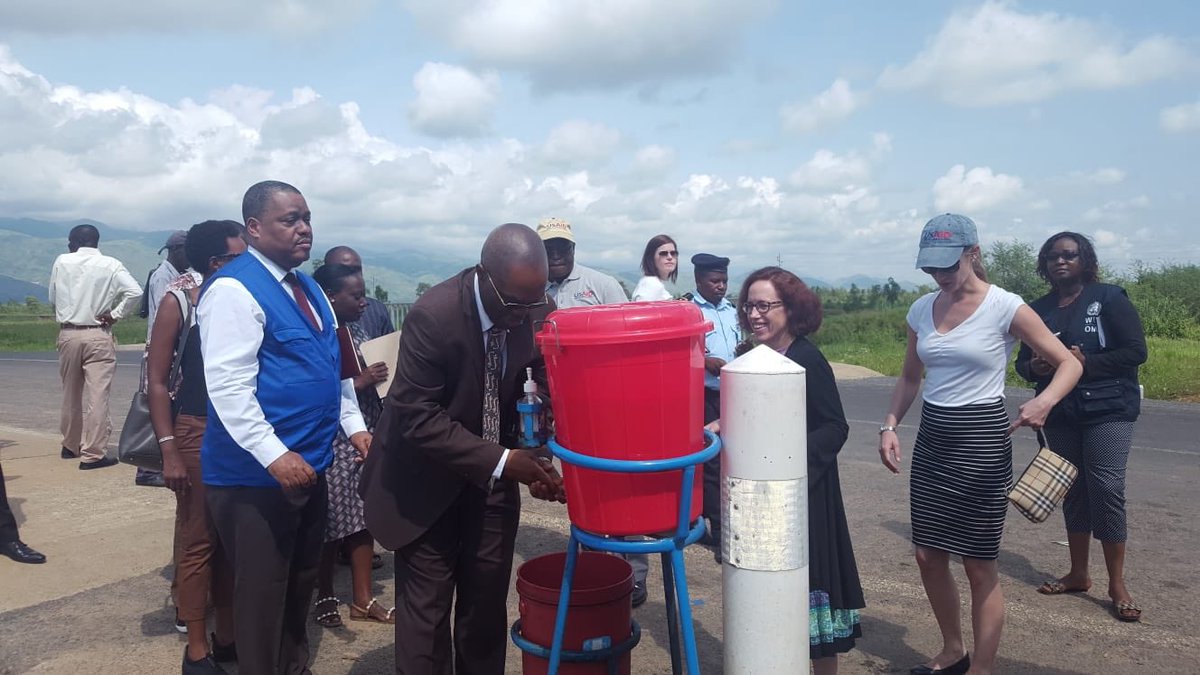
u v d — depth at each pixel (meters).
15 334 33.69
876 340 28.66
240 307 3.22
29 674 4.01
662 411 2.50
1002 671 4.02
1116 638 4.37
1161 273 28.20
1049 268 4.93
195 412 3.94
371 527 3.20
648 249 6.30
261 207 3.34
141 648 4.31
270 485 3.31
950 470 3.75
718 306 5.95
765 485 2.56
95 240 8.57
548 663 3.09
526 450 2.94
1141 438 9.75
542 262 2.90
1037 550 5.80
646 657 4.23
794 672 2.64
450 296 2.99
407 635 3.20
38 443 9.60
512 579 5.30
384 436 3.20
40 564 5.54
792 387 2.55
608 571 3.36
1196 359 16.80
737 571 2.62
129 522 6.48
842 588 3.33
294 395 3.38
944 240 3.62
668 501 2.58
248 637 3.35
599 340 2.44
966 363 3.69
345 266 4.70
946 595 3.94
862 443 9.55
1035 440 9.59
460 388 3.04
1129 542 5.89
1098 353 4.68
